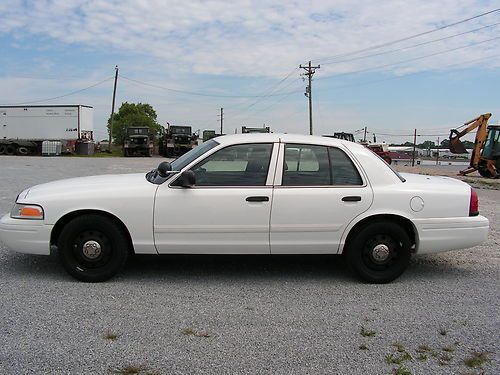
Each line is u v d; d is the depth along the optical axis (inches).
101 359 132.2
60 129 1775.3
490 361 136.3
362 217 200.5
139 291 188.4
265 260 236.1
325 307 175.8
